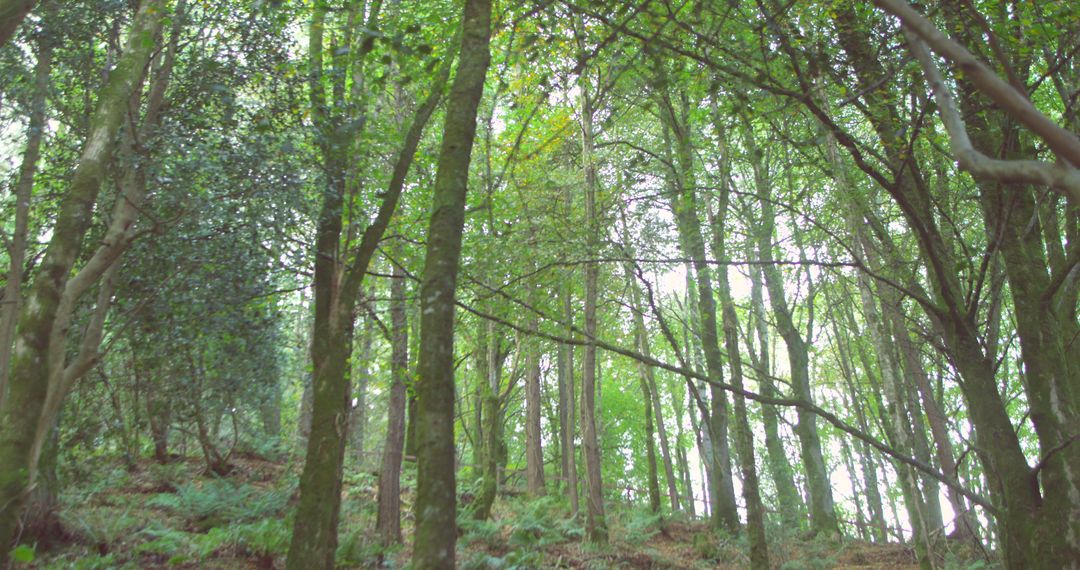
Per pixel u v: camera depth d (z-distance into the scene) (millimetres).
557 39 5996
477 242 7996
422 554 3490
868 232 10523
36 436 5125
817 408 5961
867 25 5809
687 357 18906
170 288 8391
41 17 7586
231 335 9852
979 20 2830
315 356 7180
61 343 5547
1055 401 5246
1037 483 5223
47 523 7449
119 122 6035
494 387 17641
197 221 7676
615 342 15891
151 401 11984
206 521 9305
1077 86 6555
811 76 5980
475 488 14898
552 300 9133
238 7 7859
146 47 6402
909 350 12820
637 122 14242
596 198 11555
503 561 9859
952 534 16031
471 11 4930
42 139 8445
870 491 22344
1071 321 7281
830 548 16156
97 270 5965
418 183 8758
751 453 10938
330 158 7844
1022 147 6320
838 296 18984
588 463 12758
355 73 7836
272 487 12297
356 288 7020
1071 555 4797
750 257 14289
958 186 8750
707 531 16406
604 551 11875
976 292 5641
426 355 3943
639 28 6332
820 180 10031
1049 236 7797
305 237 8273
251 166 7570
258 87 8227
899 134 5859
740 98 5887
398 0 7090
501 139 10383
